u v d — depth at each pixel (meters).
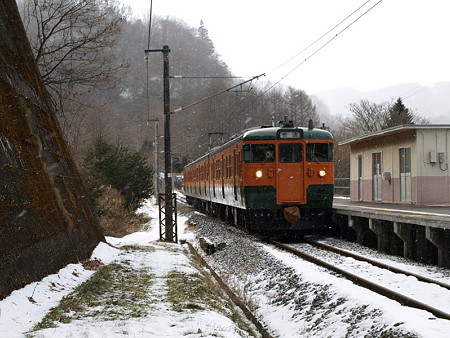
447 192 20.73
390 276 10.00
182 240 19.80
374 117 56.09
